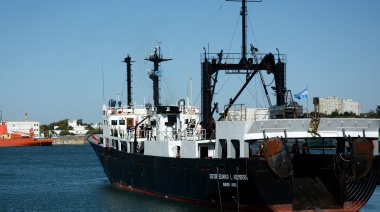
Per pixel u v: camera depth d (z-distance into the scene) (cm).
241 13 4819
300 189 4197
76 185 7044
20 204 5344
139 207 4672
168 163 4781
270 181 3831
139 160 5319
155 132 5556
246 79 4741
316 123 3925
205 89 4784
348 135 3978
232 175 4019
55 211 4856
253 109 4244
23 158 15138
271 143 3781
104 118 6419
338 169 3975
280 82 4559
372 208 4681
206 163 4269
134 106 6247
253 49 4784
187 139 4925
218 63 4772
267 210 3934
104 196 5569
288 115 4197
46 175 8919
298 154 4228
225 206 4228
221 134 4281
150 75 6209
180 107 5541
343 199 3991
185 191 4584
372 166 3981
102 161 6425
